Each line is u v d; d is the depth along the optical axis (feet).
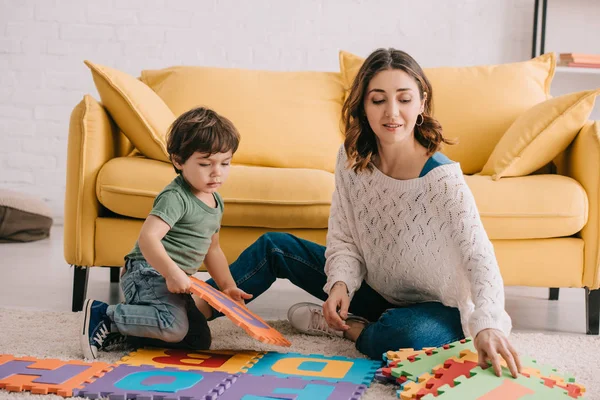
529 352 5.71
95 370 4.67
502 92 8.77
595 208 6.73
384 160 5.37
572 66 11.94
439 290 5.33
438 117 8.70
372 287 5.88
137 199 6.86
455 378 4.28
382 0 12.64
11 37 12.75
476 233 4.91
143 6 12.68
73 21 12.71
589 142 6.86
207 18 12.67
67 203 7.02
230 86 9.04
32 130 12.96
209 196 5.54
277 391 4.33
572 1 12.63
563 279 6.79
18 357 4.96
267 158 8.61
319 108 9.11
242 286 5.98
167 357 5.11
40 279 8.56
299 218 7.02
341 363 5.07
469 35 12.69
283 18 12.69
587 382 4.87
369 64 5.05
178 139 5.17
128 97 7.35
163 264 4.94
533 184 6.86
